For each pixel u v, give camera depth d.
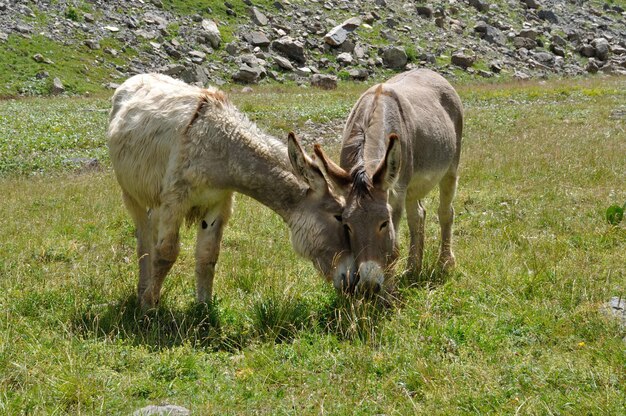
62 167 16.41
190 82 38.94
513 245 8.10
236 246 8.95
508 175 12.42
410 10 54.72
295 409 4.68
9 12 39.94
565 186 11.34
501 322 5.96
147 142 6.47
